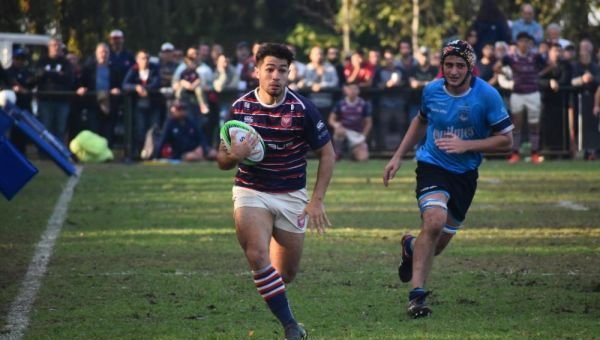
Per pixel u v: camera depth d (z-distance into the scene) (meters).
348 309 20.52
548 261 26.11
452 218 20.94
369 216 35.12
